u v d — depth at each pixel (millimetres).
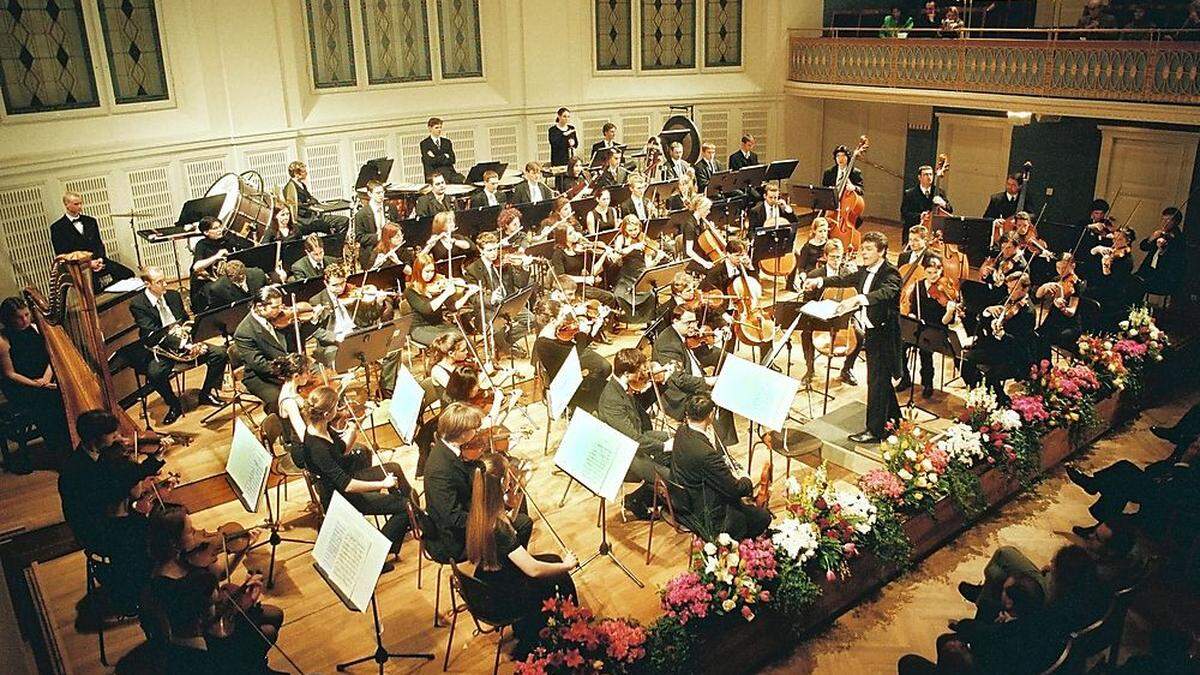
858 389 9195
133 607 5633
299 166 12000
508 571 5312
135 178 12414
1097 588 5402
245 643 5082
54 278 7402
